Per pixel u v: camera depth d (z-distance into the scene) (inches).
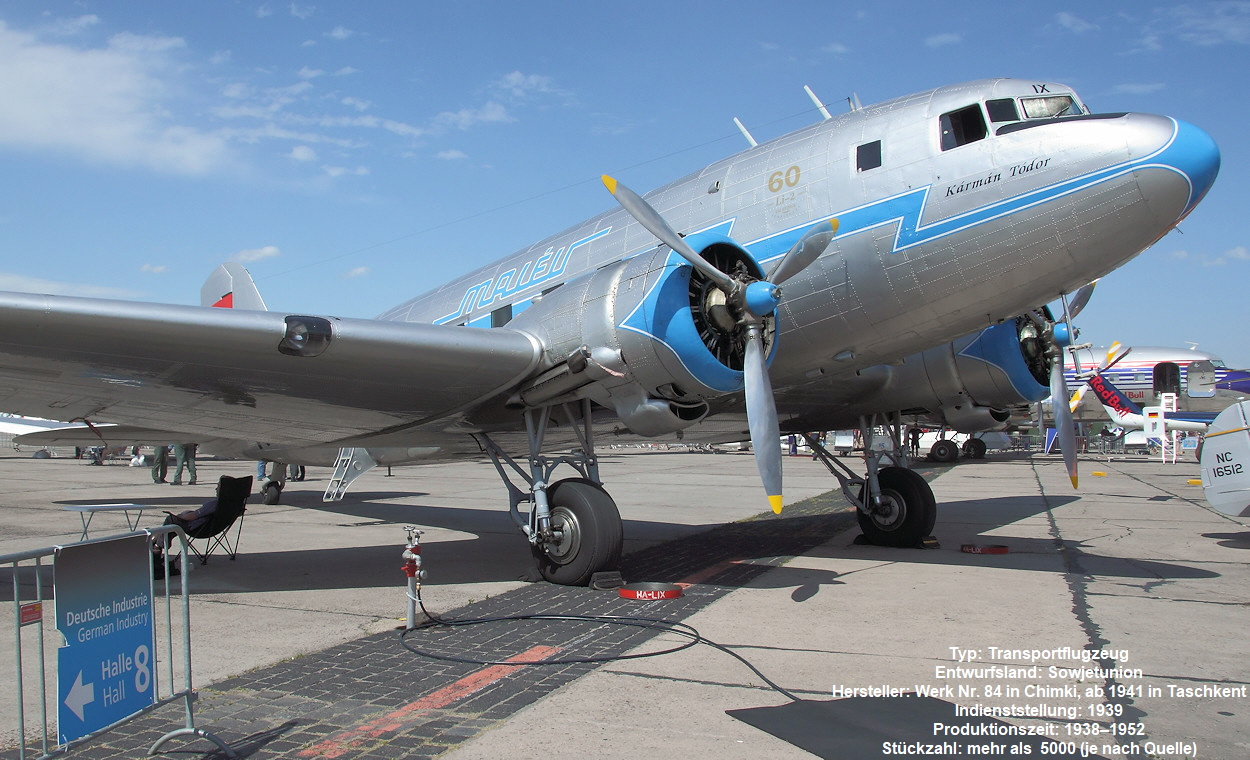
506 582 269.6
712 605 226.2
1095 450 1430.9
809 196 260.7
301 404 275.1
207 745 129.1
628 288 238.1
